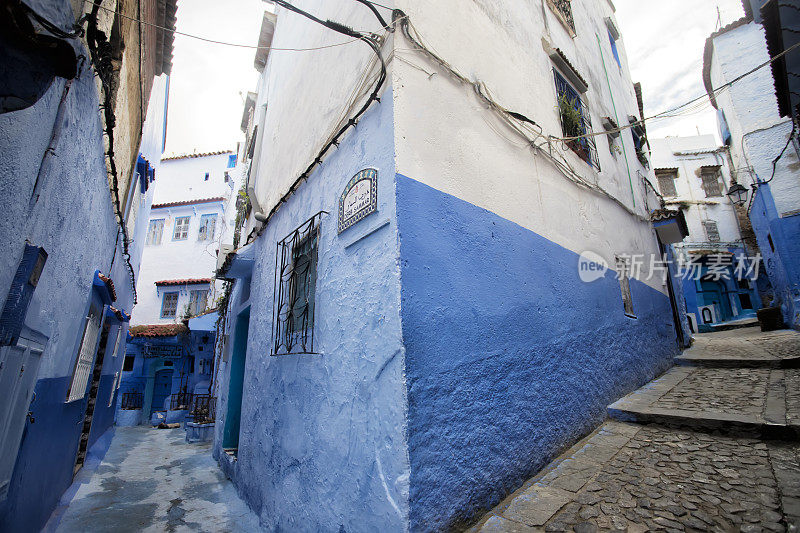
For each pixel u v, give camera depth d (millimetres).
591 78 7066
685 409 4145
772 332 10430
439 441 2344
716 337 11922
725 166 19484
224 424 6375
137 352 14594
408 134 2732
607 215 5812
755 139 11445
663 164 20625
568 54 6191
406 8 3051
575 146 5336
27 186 2203
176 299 16547
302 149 4570
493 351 2949
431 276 2578
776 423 3357
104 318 5539
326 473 2832
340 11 3988
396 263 2395
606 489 2820
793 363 5777
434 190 2793
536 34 5195
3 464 2201
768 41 4918
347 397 2727
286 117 5570
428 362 2402
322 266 3436
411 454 2146
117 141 5051
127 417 12992
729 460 3092
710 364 6684
